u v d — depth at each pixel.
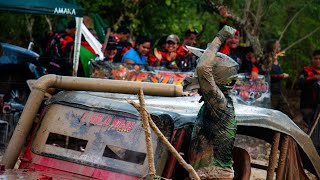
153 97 12.44
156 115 10.44
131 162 10.44
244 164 11.38
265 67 20.72
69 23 20.52
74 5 19.89
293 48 26.31
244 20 21.91
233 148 11.55
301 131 11.97
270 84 20.23
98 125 10.98
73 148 11.12
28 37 26.86
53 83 11.77
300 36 25.94
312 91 20.86
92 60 18.98
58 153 11.11
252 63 20.05
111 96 12.32
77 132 11.09
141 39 19.42
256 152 18.44
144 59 19.59
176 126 10.54
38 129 11.47
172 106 11.77
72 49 20.20
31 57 20.36
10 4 19.83
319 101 20.75
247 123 11.16
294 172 11.91
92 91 11.74
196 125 10.49
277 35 24.98
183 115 10.82
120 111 10.95
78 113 11.26
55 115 11.41
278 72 21.14
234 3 22.84
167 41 19.55
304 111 20.98
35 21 27.03
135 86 11.57
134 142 10.53
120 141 10.65
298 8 25.05
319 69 20.95
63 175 10.67
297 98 26.30
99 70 18.94
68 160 10.94
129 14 25.97
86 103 11.29
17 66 20.16
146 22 26.36
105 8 26.23
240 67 19.80
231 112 10.39
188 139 10.91
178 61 19.52
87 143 10.91
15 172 10.61
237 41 19.69
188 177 10.61
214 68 10.34
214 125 10.33
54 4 19.86
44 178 10.08
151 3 26.30
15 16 26.73
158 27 26.27
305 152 12.11
